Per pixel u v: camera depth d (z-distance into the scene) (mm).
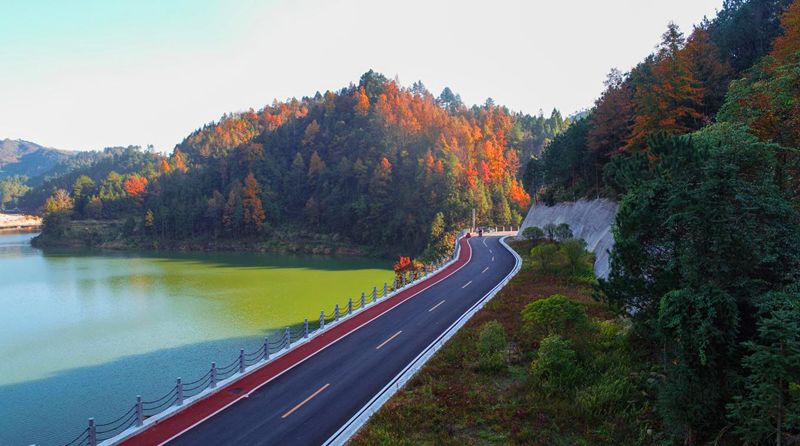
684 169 15336
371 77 193375
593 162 58250
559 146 78312
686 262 14797
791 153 16797
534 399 17531
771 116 18688
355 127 162875
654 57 54000
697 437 13648
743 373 13219
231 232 145250
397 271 64938
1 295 62688
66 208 171875
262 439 16172
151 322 46188
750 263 13953
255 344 37656
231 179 162000
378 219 124125
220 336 40344
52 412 26531
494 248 68312
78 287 68750
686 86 37406
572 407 16609
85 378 31328
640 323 17094
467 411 17109
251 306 52688
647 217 16297
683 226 15398
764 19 49625
